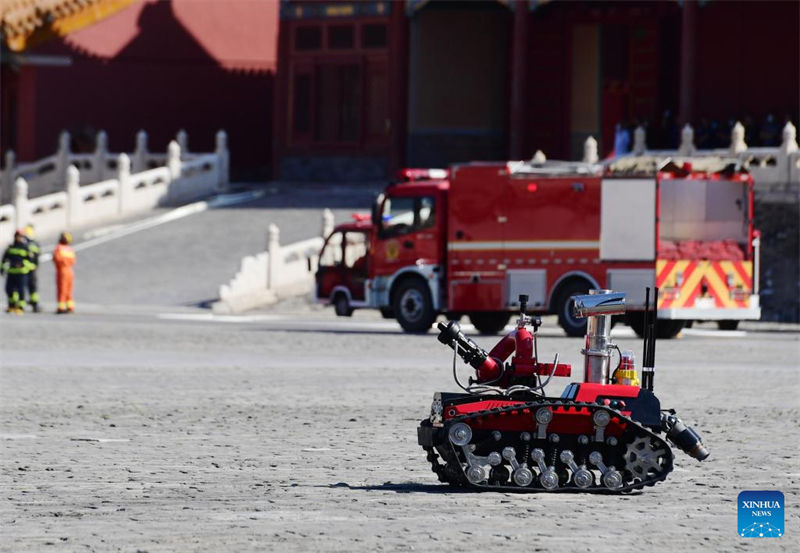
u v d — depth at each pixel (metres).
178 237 181.75
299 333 117.25
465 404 42.47
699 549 34.62
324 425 60.22
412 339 113.19
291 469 47.88
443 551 33.88
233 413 64.31
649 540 35.56
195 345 103.00
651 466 42.22
